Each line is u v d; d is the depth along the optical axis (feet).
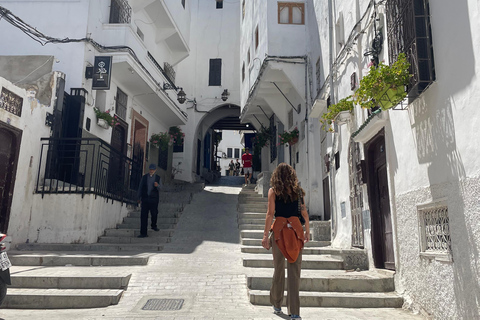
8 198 25.46
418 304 15.44
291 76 37.17
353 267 21.03
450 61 13.32
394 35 17.02
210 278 19.38
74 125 32.99
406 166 16.66
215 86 64.28
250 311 15.28
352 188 24.18
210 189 54.08
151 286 18.33
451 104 13.23
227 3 66.74
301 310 15.85
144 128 49.67
